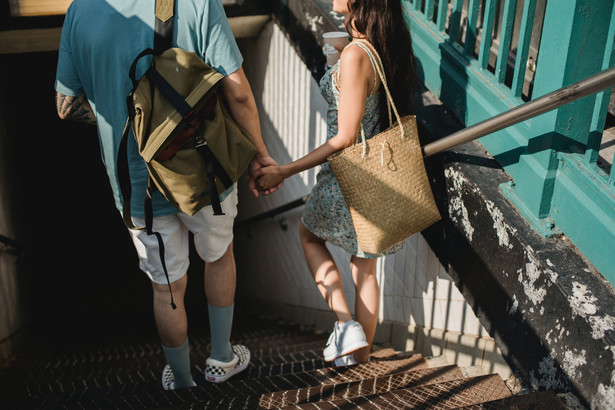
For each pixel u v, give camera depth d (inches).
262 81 201.9
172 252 86.5
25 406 99.1
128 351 188.1
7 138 219.1
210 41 74.9
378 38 79.0
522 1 101.8
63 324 246.2
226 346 101.0
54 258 268.1
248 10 173.6
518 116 70.4
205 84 72.6
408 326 131.1
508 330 81.4
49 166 267.7
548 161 74.9
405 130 83.1
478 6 94.7
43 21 159.3
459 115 99.9
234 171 79.3
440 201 96.7
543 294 72.5
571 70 71.4
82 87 79.4
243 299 310.5
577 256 73.4
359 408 73.8
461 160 91.1
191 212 78.0
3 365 179.8
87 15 72.8
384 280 145.4
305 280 218.4
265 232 253.6
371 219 83.8
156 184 76.0
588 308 65.6
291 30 160.7
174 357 95.7
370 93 81.9
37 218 249.6
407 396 76.2
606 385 62.6
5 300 192.7
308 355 134.4
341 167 81.7
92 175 297.6
